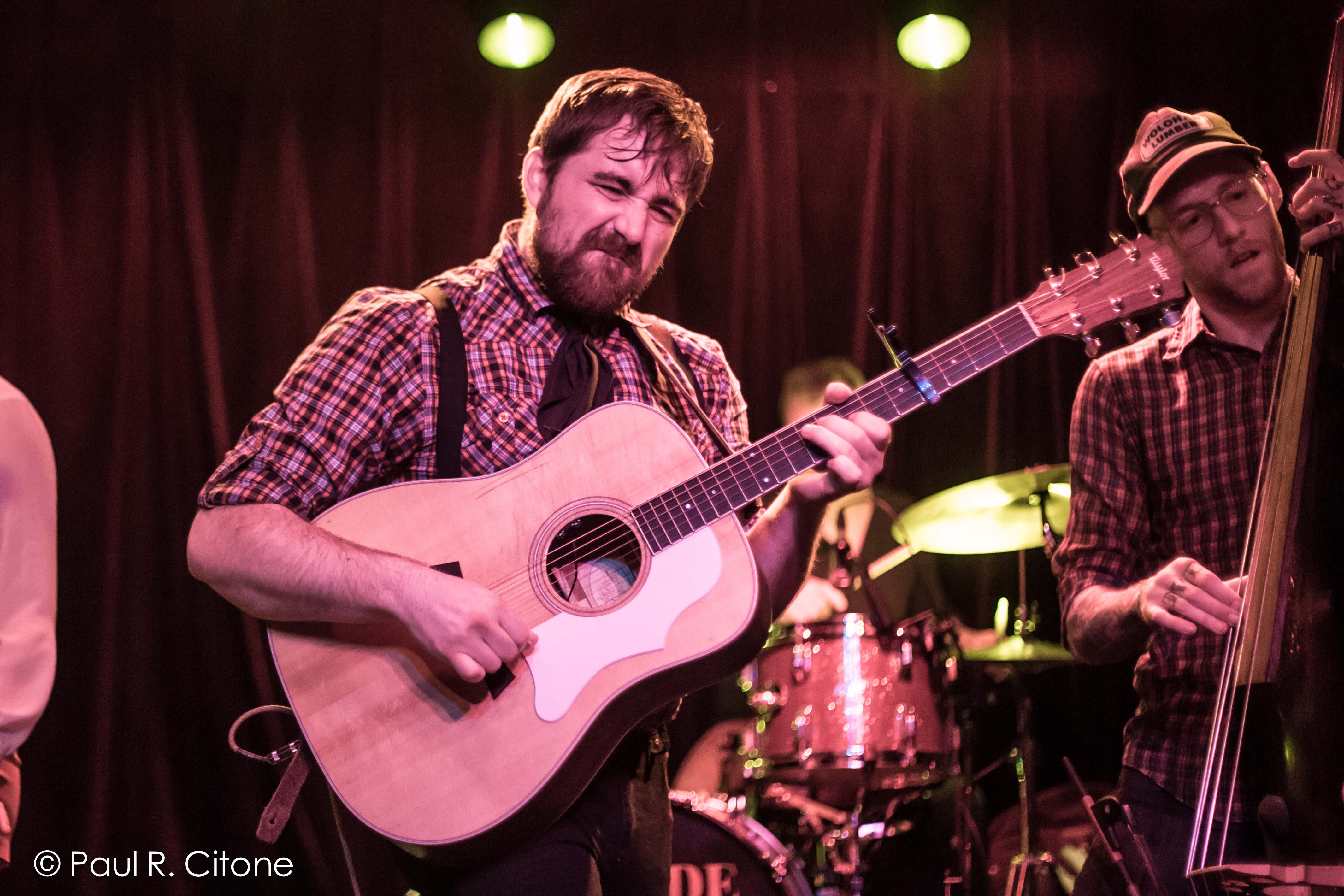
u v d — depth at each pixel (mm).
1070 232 4090
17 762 2064
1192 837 1602
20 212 3910
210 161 4008
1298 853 1324
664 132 1870
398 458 1814
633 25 4156
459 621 1577
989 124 4133
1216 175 2178
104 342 3893
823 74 4180
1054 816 3580
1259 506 1608
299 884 3555
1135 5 4141
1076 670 3826
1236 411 2209
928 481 4004
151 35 4020
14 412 1907
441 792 1603
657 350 2031
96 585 3740
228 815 3615
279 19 4082
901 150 4105
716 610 1684
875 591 3625
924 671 3193
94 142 3971
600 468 1784
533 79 4109
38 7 4004
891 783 3221
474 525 1742
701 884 2863
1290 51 3994
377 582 1614
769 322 4043
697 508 1748
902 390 1802
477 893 1608
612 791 1720
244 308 3934
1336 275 1510
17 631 1836
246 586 1655
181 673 3723
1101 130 4121
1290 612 1392
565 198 1871
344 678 1684
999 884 3410
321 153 4043
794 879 2881
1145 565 2305
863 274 4047
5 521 1870
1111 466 2322
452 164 4070
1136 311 1811
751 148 4094
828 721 3090
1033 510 3514
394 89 4062
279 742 3658
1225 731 1525
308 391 1754
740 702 3752
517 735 1622
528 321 1915
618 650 1662
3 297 3867
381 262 3969
